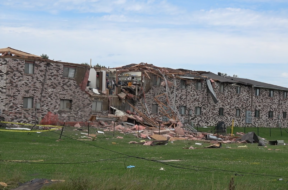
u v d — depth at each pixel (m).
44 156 21.36
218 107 61.97
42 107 40.72
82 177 14.40
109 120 46.31
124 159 21.61
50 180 14.47
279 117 73.38
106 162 20.14
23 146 25.55
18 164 17.84
